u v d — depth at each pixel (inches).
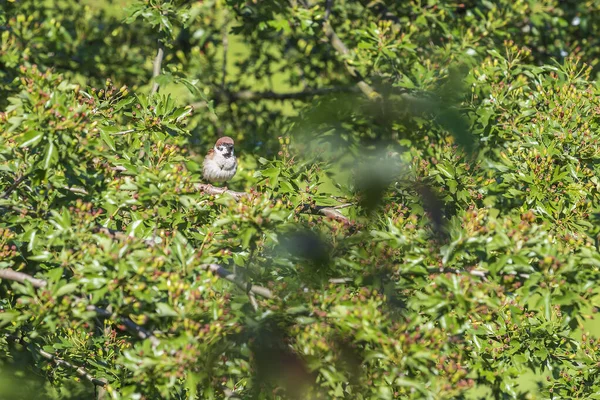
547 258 356.8
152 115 477.4
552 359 486.6
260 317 379.2
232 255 427.8
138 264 361.1
